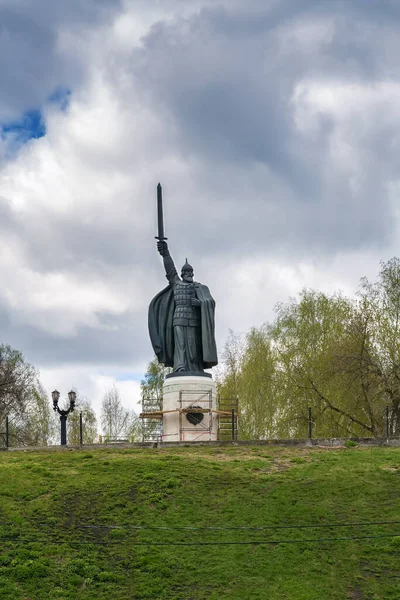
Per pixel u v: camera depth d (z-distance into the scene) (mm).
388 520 40312
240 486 44406
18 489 44250
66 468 47625
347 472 45562
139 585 36781
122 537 40125
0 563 37812
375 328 70000
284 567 37625
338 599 35406
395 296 70688
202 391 56938
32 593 36031
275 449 51531
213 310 58469
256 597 35781
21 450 53625
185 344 58250
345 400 69125
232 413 58438
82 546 39281
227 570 37562
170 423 56875
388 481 44062
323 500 42531
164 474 45969
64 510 42219
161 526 40750
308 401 70938
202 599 35844
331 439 52625
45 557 38375
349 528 40000
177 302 58969
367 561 37844
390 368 68125
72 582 36875
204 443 53438
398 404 67500
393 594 35719
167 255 60438
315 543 39156
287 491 43531
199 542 39594
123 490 44031
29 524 40875
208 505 42531
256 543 39344
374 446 51906
